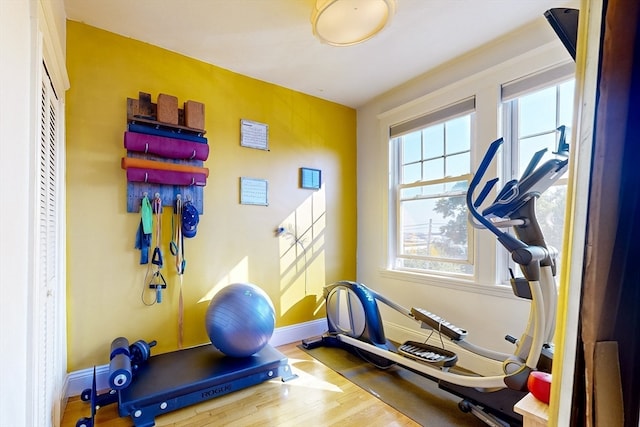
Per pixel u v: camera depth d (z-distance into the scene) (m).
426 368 2.09
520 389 1.62
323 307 3.43
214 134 2.73
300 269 3.26
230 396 2.12
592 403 0.60
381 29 1.92
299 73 2.89
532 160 1.64
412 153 3.13
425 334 2.89
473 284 2.52
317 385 2.28
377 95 3.41
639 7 0.56
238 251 2.84
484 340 2.44
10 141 0.96
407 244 3.16
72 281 2.12
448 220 2.77
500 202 1.72
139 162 2.28
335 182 3.55
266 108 3.05
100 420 1.87
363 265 3.63
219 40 2.39
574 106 0.68
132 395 1.82
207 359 2.32
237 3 1.98
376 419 1.88
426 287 2.89
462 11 2.04
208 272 2.67
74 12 2.06
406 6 1.98
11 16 0.96
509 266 2.37
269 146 3.06
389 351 2.48
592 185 0.61
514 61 2.26
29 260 1.15
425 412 1.95
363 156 3.66
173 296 2.50
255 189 2.95
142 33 2.29
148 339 2.39
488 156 1.65
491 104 2.41
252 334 2.25
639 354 0.58
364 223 3.63
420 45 2.43
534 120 2.24
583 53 0.65
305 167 3.31
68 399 2.06
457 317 2.64
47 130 1.54
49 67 1.58
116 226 2.27
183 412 1.93
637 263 0.58
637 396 0.58
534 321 1.76
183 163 2.52
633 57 0.57
